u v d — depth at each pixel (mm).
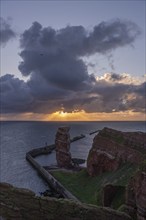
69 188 95500
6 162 164000
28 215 44062
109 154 96688
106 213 48219
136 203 52875
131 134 95500
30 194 45875
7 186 45875
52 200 46469
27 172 137625
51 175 116688
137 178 53844
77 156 180000
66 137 135625
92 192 84750
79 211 46562
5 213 42969
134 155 86938
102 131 107188
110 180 83750
